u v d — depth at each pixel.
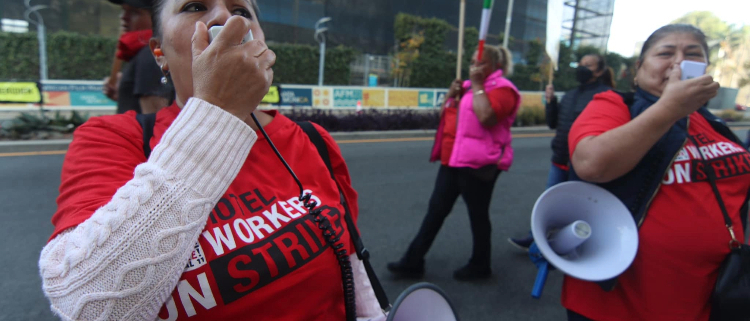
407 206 4.69
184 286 0.72
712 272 1.41
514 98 2.70
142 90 1.94
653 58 1.50
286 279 0.81
